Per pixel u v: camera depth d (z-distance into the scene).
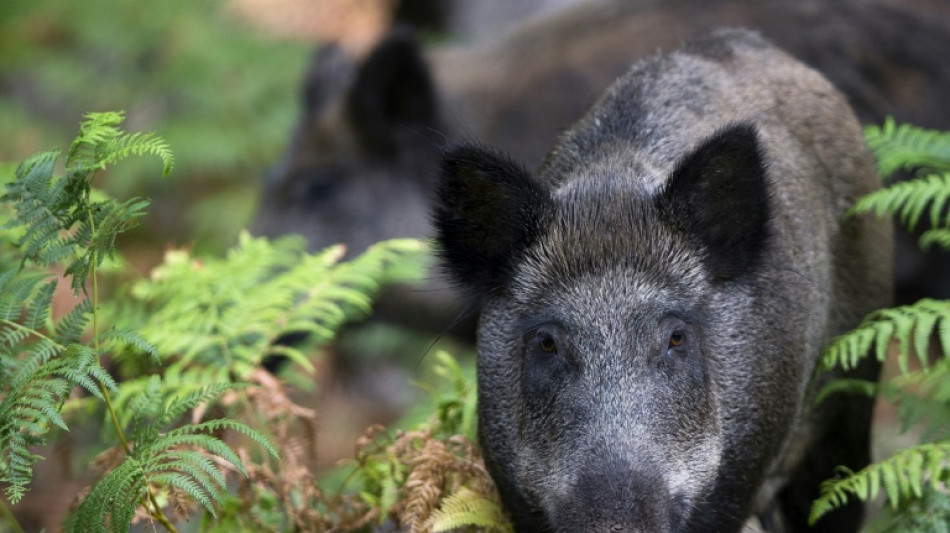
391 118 19.05
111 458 9.49
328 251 11.70
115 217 7.99
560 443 8.58
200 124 25.39
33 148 24.39
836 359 10.56
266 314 10.79
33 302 8.69
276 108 25.66
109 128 7.98
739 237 9.25
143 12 26.67
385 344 19.42
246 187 25.27
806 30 17.95
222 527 9.53
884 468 8.80
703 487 8.84
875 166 11.59
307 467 10.28
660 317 8.86
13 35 26.59
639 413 8.53
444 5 25.86
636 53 18.22
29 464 7.64
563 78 18.31
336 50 19.98
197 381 10.22
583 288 8.94
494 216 9.36
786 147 10.34
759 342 9.38
